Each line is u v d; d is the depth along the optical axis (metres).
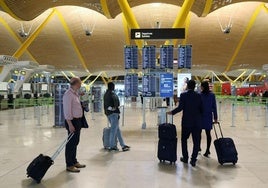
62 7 44.53
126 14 22.22
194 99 7.15
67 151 6.68
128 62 13.27
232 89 47.31
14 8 26.75
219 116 20.80
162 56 13.09
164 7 40.91
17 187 5.60
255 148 9.32
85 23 47.38
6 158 7.95
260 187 5.59
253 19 45.28
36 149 9.14
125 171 6.68
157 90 13.38
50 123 16.69
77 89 6.65
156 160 7.73
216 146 7.32
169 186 5.63
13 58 29.02
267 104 16.59
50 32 48.69
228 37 49.16
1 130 13.64
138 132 13.01
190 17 45.25
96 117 20.31
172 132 7.35
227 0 27.73
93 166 7.12
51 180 6.02
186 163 7.41
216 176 6.29
